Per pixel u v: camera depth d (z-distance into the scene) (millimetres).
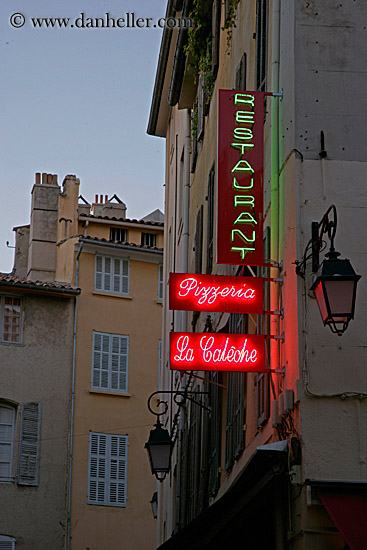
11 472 33938
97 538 34750
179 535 13281
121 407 36625
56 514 34219
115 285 38188
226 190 11703
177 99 24156
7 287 35469
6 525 33344
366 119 11250
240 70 15383
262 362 11156
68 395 35656
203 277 11336
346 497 9664
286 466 10359
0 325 35344
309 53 11461
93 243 37906
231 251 11492
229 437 14883
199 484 17984
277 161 11938
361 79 11398
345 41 11523
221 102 11984
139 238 40531
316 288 9531
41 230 39750
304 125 11203
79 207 44719
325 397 10172
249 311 11242
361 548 8617
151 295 38719
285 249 11250
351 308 9195
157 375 37719
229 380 15242
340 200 10938
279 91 12125
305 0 11648
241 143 11875
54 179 40938
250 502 11555
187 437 20469
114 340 37375
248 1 15164
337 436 10023
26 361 35344
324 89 11336
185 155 24281
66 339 36250
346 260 9414
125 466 35969
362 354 10359
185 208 23719
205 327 17672
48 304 36312
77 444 35312
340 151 11125
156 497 28016
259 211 11648
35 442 34594
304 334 10414
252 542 12250
